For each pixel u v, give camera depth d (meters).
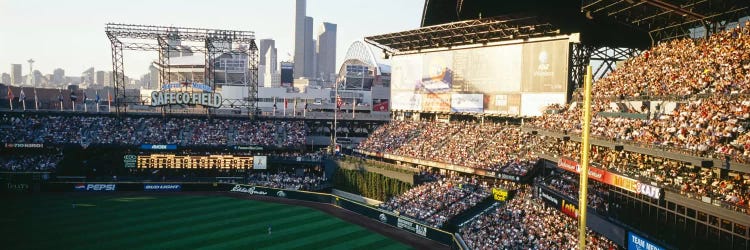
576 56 75.12
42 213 68.81
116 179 88.38
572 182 52.50
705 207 30.58
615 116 52.34
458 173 78.06
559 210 49.34
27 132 92.12
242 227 64.19
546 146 63.34
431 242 60.00
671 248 31.72
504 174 67.06
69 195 82.06
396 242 59.59
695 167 37.38
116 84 98.31
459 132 85.31
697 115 41.19
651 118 46.97
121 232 60.22
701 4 50.81
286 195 84.12
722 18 54.22
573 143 55.12
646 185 35.47
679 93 47.16
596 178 43.59
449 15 88.81
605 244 43.03
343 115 118.62
